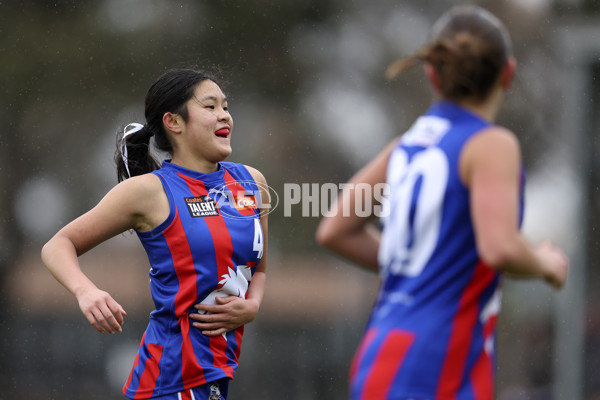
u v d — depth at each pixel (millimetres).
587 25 32469
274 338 48531
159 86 13867
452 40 9195
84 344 48000
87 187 57906
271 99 58781
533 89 52031
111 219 13266
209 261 13203
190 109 13672
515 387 42375
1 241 58125
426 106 57719
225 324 13258
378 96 58656
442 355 8859
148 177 13453
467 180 8914
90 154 57656
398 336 8992
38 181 57750
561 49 50906
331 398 45812
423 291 9023
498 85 9359
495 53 9156
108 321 12648
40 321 49531
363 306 57031
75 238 13289
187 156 13828
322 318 54281
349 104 59281
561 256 9250
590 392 36750
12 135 56594
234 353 13656
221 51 57438
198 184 13602
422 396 8836
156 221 13273
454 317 8930
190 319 13188
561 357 30812
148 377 13234
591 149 32531
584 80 31812
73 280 12891
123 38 56750
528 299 47406
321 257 59688
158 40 56562
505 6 53156
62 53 56156
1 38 55938
